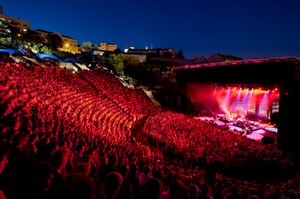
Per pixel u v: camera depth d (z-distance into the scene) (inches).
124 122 1213.1
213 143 975.0
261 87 1364.4
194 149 851.4
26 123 384.2
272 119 1739.7
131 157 494.0
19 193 111.3
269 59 1275.8
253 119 1861.5
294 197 344.8
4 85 711.1
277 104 1733.5
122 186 138.5
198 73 1697.8
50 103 808.9
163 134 1036.5
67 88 1104.8
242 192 270.7
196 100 1929.1
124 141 799.7
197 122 1466.5
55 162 152.9
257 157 819.4
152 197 147.3
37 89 862.5
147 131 1112.8
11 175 122.0
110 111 1219.2
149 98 1999.3
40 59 1563.7
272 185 596.4
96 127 848.3
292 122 1156.5
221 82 1566.2
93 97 1241.4
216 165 743.1
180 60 3171.8
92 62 2186.3
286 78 1214.3
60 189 105.7
